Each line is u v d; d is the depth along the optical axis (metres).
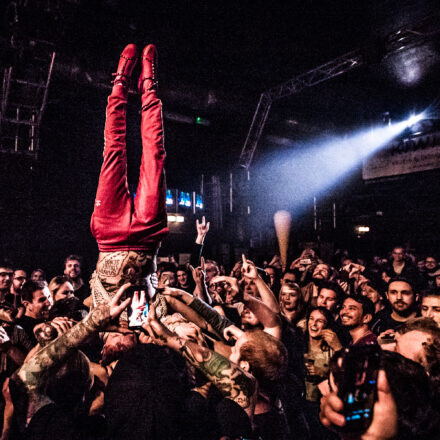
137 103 11.73
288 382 2.84
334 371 1.31
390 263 9.61
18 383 1.36
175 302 1.86
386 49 12.05
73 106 11.69
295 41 13.91
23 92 10.11
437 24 10.95
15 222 11.13
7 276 5.38
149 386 1.41
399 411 1.28
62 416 1.37
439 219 17.66
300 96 16.17
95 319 1.36
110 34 12.10
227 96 13.80
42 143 11.47
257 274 2.68
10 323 2.87
